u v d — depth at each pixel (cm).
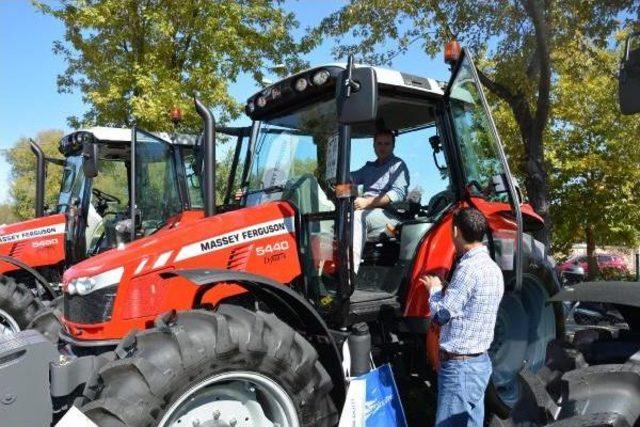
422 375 446
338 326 391
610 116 1527
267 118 473
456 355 347
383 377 382
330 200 402
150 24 1080
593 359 307
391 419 382
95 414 288
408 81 425
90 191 768
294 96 435
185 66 1130
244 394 342
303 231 418
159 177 705
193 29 1113
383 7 1077
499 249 439
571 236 1580
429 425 479
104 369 303
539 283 491
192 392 311
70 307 383
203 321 325
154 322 346
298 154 438
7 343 338
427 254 414
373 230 454
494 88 1031
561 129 1594
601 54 1405
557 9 946
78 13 1052
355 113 337
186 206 717
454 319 349
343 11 1168
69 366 331
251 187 470
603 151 1562
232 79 1184
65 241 759
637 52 313
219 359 315
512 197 400
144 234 669
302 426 342
